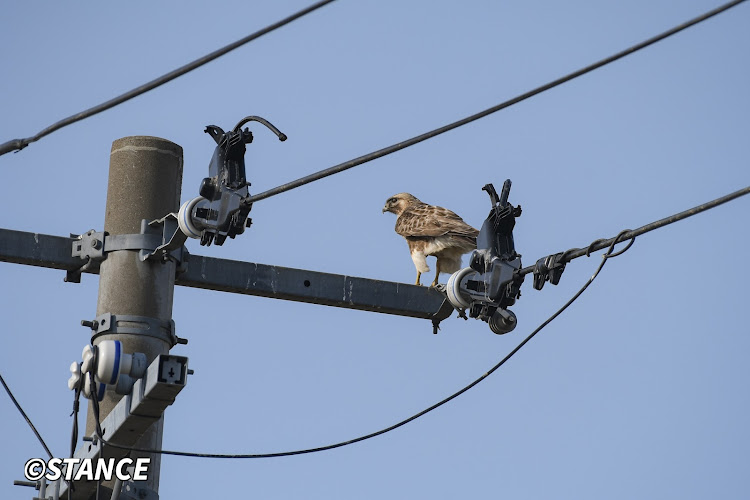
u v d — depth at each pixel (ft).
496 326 52.06
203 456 51.93
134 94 45.75
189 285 57.82
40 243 57.06
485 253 51.78
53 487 53.42
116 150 57.67
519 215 51.78
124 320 55.36
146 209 56.80
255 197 50.93
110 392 55.11
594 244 49.32
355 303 59.11
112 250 56.34
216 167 51.60
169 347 55.98
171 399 49.42
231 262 58.18
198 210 52.03
